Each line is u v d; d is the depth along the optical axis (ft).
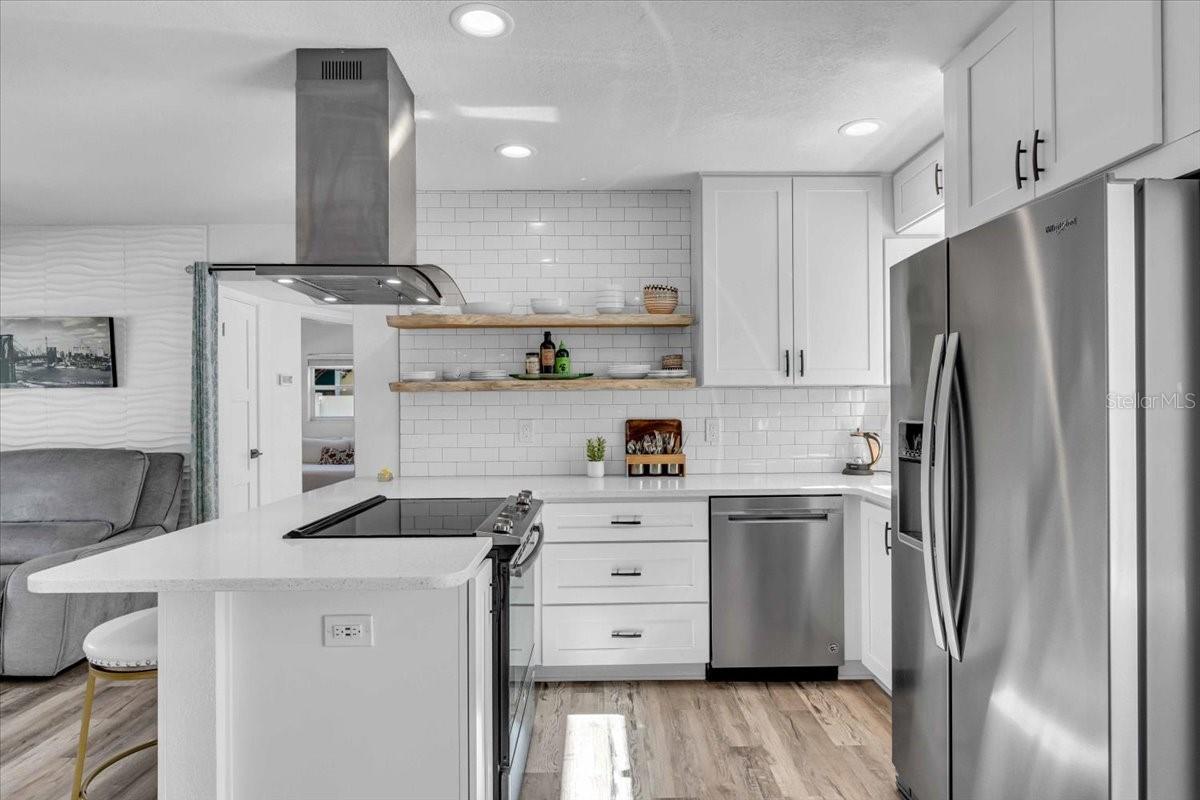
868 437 13.11
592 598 11.18
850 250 12.22
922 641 7.02
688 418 13.48
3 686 11.37
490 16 7.14
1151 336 4.43
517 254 13.37
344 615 6.11
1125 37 5.36
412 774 6.11
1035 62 6.53
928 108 9.55
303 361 24.67
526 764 8.77
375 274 7.82
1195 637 4.47
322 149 7.80
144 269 15.06
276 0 6.78
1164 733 4.47
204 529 7.52
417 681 6.12
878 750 9.06
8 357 15.05
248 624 6.09
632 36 7.57
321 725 6.10
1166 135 5.04
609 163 11.75
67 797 8.14
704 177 12.19
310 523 7.80
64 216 14.37
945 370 6.12
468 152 11.16
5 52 7.68
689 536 11.20
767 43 7.76
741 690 11.05
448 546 6.55
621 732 9.62
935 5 7.00
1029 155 6.63
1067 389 4.81
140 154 10.78
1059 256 4.88
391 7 6.93
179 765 5.94
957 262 6.19
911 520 7.48
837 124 10.07
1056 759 4.98
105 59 7.86
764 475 13.14
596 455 12.88
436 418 13.46
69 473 13.89
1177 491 4.45
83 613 12.01
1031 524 5.20
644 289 12.84
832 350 12.21
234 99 8.89
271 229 15.03
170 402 15.08
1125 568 4.43
